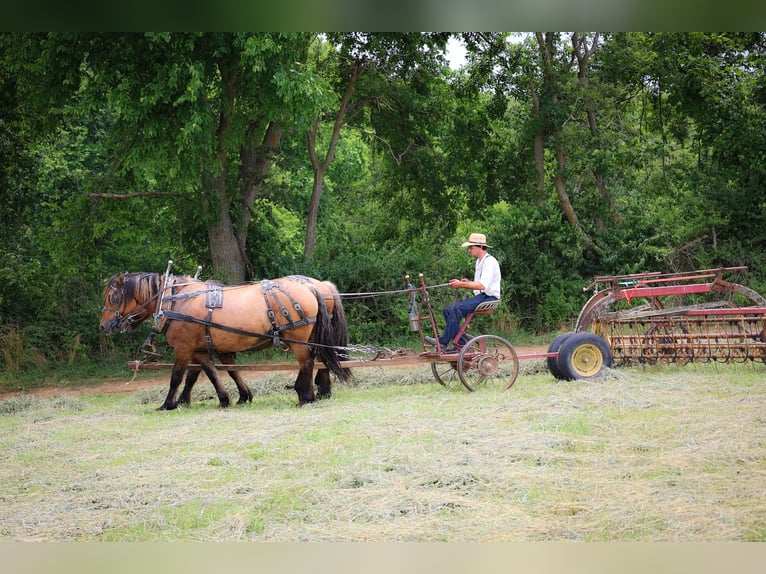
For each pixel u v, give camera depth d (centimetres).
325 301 1206
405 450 820
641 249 2302
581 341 1249
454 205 2448
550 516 623
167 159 1653
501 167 2416
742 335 1280
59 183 2497
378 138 2377
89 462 851
